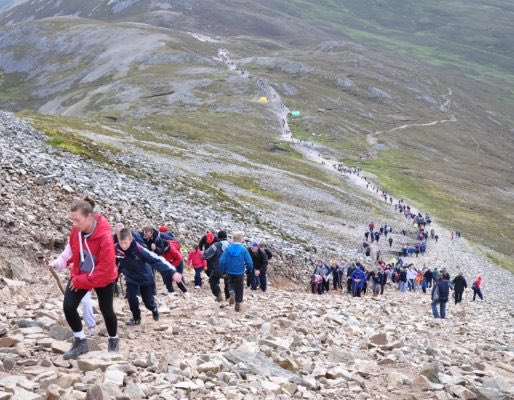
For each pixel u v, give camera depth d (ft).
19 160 93.86
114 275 28.22
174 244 55.21
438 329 66.64
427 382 33.32
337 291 114.83
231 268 52.16
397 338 50.98
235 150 422.41
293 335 44.11
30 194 78.79
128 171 152.66
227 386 27.96
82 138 180.45
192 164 293.43
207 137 475.31
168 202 125.18
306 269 117.60
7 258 53.93
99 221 27.94
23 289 46.91
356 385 32.76
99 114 597.52
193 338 38.27
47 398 21.83
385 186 426.92
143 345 34.76
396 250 251.39
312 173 397.19
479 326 75.72
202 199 156.04
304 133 601.62
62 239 67.10
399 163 539.29
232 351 33.63
